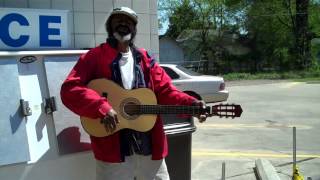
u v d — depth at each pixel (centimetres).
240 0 5412
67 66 379
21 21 440
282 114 1471
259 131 1153
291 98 1995
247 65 5488
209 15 5500
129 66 362
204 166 792
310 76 3838
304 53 4862
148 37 609
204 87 1570
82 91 336
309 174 744
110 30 364
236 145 977
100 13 561
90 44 555
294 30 5028
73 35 542
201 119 364
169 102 379
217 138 1055
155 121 365
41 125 355
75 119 374
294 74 3938
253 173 748
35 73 361
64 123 367
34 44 450
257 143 999
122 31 358
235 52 5472
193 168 777
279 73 4188
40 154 352
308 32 4922
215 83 1588
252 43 5469
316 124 1268
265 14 5312
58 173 362
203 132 1133
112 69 356
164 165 378
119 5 575
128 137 355
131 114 355
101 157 354
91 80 353
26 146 344
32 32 448
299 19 4922
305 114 1470
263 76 3841
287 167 788
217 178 717
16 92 346
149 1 608
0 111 338
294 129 653
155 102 363
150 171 371
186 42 5656
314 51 5028
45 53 370
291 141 1022
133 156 361
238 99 1973
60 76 372
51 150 358
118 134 353
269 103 1802
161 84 379
